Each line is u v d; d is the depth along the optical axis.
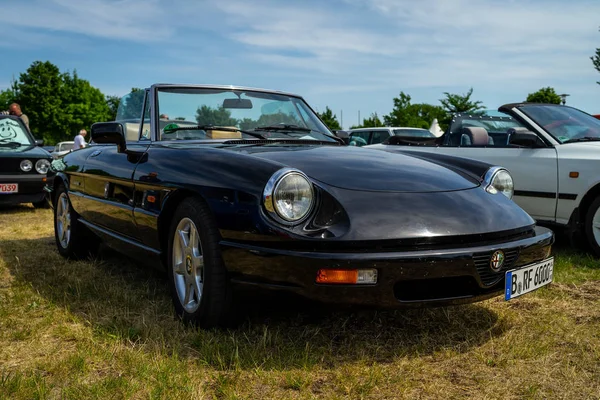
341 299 2.31
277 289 2.39
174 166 2.95
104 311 3.11
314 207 2.45
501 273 2.54
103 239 3.95
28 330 2.79
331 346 2.63
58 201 4.68
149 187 3.09
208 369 2.36
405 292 2.41
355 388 2.20
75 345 2.64
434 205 2.56
